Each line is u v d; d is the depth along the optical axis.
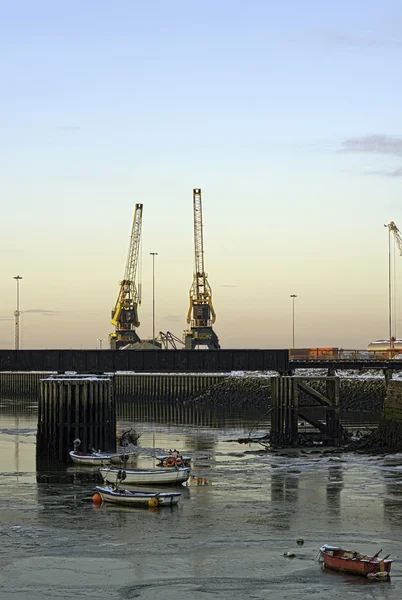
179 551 56.91
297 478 81.44
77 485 78.88
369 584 51.16
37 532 61.28
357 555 53.72
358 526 62.91
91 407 93.19
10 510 68.00
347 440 109.25
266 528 62.31
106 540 59.22
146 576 52.38
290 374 111.00
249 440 113.19
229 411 185.50
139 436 115.44
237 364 109.06
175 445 109.25
